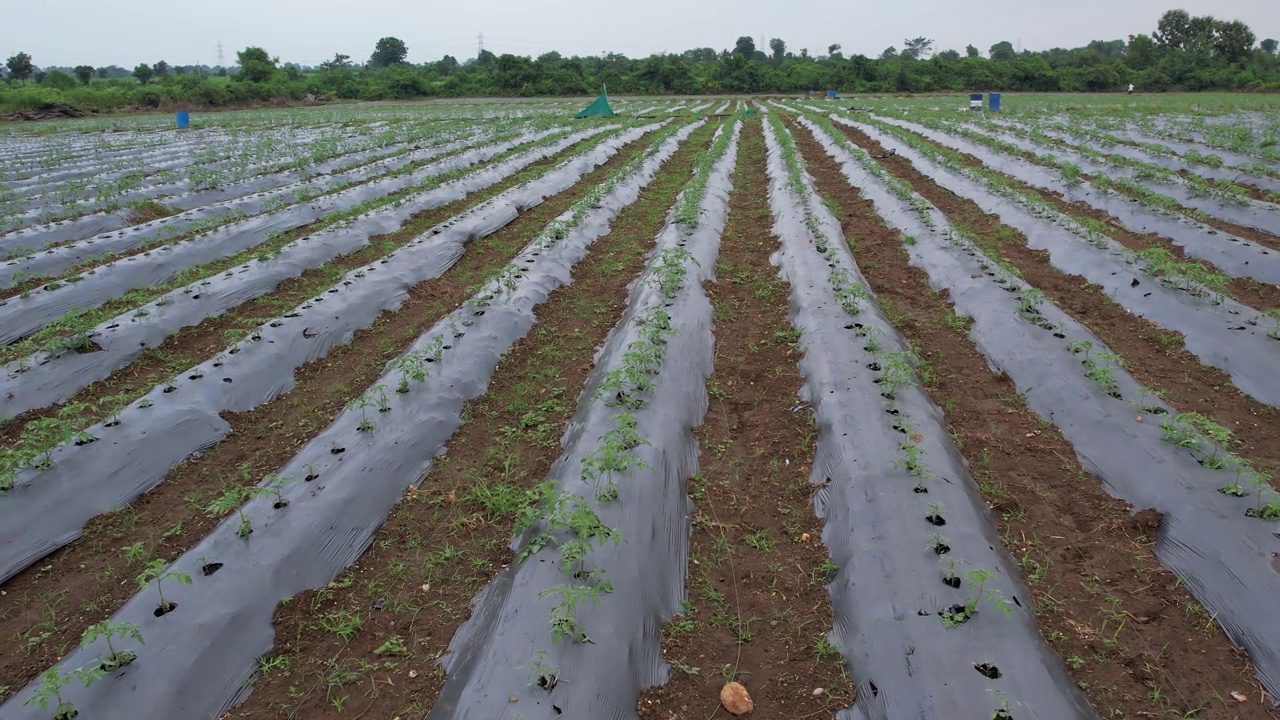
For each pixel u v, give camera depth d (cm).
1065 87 6638
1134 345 868
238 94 5688
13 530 560
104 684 422
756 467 656
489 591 500
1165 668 443
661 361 778
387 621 493
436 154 2348
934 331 930
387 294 1049
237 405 771
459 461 675
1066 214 1416
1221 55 7569
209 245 1282
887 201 1530
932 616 457
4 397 761
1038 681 415
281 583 512
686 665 454
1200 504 545
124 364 866
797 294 996
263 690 445
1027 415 730
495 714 399
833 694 431
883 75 7062
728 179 1891
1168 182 1561
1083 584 510
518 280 1055
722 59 7381
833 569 521
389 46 8762
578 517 493
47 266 1209
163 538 578
